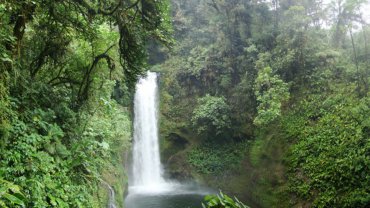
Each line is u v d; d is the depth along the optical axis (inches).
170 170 800.3
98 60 306.7
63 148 245.0
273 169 558.9
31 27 265.7
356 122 464.1
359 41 629.0
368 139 415.8
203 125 770.2
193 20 964.6
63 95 313.1
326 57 626.2
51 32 276.1
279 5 738.2
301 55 636.1
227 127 733.9
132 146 771.4
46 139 225.1
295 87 640.4
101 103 349.7
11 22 226.8
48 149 227.9
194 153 788.6
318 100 582.6
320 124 527.2
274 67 644.7
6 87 196.2
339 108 523.5
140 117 818.8
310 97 598.5
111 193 400.2
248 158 672.4
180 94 872.9
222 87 792.9
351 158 410.9
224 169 719.7
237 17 752.3
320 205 408.8
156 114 864.3
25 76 257.4
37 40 276.2
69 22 272.8
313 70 633.6
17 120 210.4
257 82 636.7
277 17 727.7
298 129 560.1
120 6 250.4
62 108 288.2
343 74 595.2
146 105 848.3
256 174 609.6
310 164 477.4
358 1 573.9
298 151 517.7
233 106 752.3
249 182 628.1
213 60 807.1
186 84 872.3
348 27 601.9
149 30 264.1
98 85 347.3
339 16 700.0
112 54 330.0
